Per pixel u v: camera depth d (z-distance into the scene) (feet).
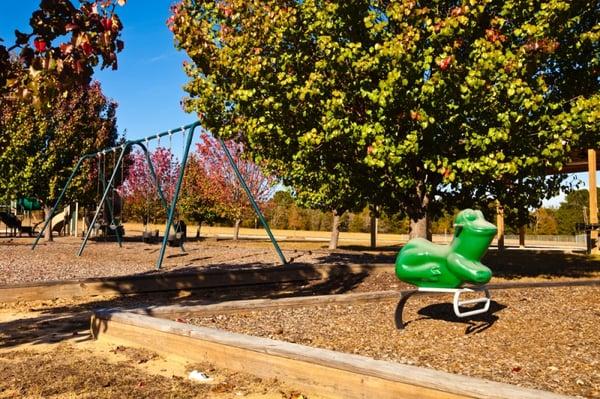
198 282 31.53
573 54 29.22
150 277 30.30
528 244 120.98
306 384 12.34
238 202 97.30
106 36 11.94
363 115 27.37
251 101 27.96
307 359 12.34
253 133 27.91
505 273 35.88
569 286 27.07
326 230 178.81
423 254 16.69
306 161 30.35
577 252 71.00
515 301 22.36
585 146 29.35
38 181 76.23
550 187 32.40
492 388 9.42
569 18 26.50
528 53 24.50
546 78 30.73
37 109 12.44
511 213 35.47
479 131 26.32
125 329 17.67
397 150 24.41
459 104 25.09
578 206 179.52
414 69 24.22
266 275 33.71
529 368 12.85
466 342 15.53
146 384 13.07
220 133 30.99
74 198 81.41
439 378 10.10
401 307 17.39
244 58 27.63
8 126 73.15
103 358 15.74
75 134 80.33
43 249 61.72
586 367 12.89
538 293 24.62
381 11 28.14
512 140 26.30
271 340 14.01
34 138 75.77
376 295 23.41
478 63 23.58
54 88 12.41
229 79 29.43
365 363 11.35
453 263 15.89
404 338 16.15
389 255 58.54
